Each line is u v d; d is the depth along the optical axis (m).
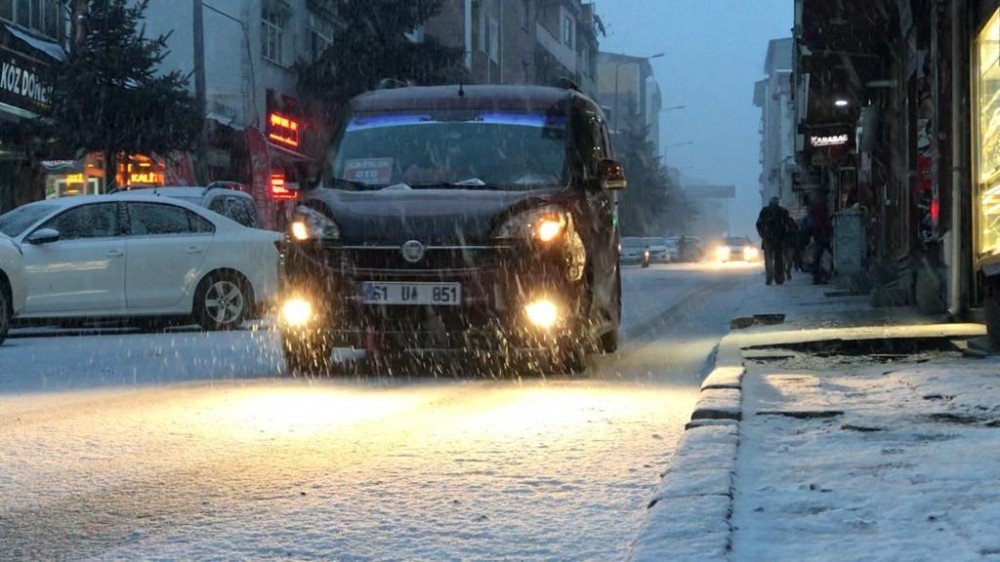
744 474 4.55
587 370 9.88
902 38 17.41
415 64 38.59
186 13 34.47
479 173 9.83
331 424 6.85
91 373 9.84
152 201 15.24
